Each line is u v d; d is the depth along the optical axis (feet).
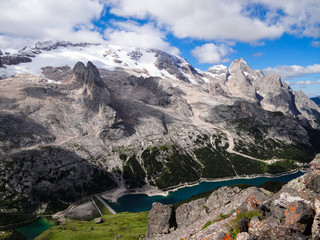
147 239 176.86
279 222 69.77
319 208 62.44
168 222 181.78
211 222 120.57
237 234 73.67
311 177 76.28
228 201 149.07
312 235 61.21
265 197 93.40
